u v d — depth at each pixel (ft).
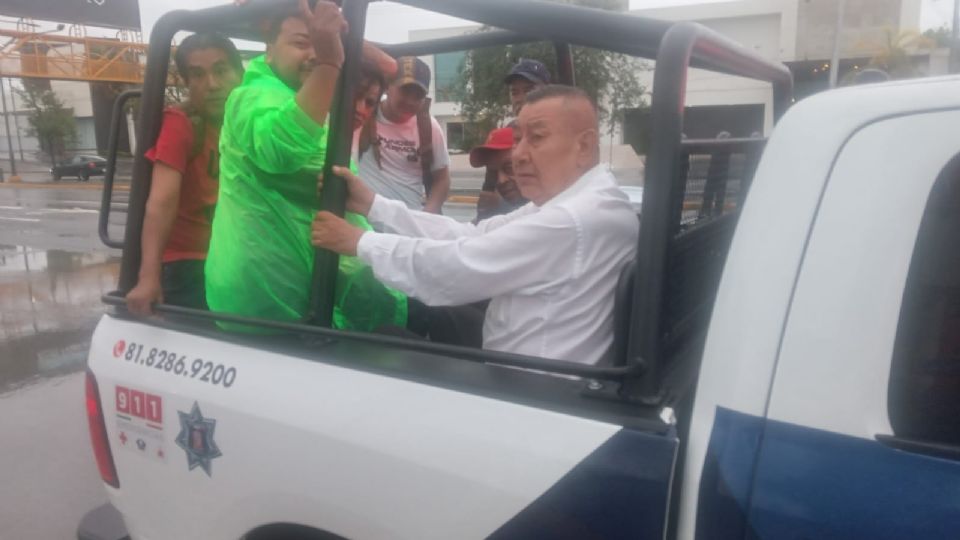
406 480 5.33
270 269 6.86
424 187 15.07
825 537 4.25
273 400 5.98
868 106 4.45
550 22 5.56
